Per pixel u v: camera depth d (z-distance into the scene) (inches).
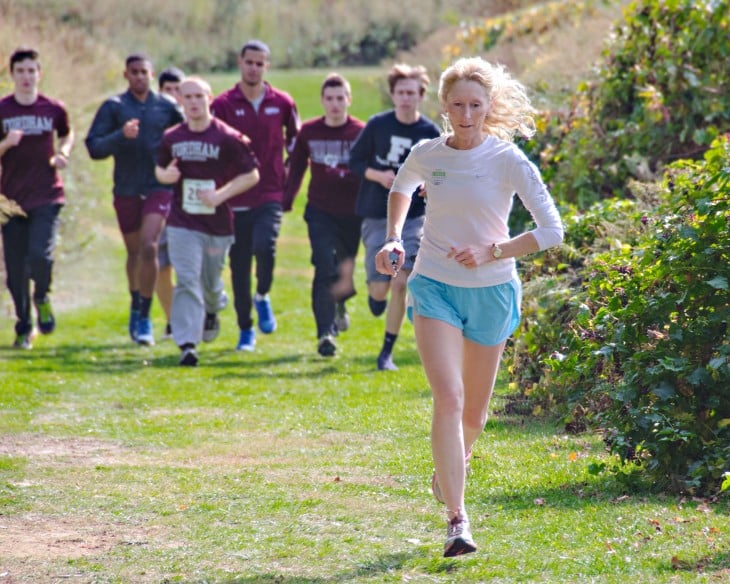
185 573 574.2
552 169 1320.1
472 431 653.9
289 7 4598.9
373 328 1539.1
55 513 683.4
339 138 1286.9
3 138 1332.4
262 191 1363.2
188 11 4365.2
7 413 991.0
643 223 855.1
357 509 679.1
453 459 575.8
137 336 1440.7
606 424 738.8
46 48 2117.4
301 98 3750.0
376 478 751.1
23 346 1385.3
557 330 906.7
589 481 714.8
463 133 602.5
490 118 621.0
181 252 1248.2
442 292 609.3
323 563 583.2
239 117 1350.9
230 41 4382.4
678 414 690.8
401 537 624.1
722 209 706.8
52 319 1386.6
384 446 844.6
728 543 579.2
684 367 691.4
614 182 1277.1
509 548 592.4
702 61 1263.5
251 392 1093.8
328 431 908.0
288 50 4512.8
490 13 3312.0
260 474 770.2
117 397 1074.7
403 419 935.0
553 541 599.2
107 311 1710.1
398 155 1157.1
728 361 683.4
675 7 1263.5
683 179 826.8
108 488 738.8
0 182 1362.0
